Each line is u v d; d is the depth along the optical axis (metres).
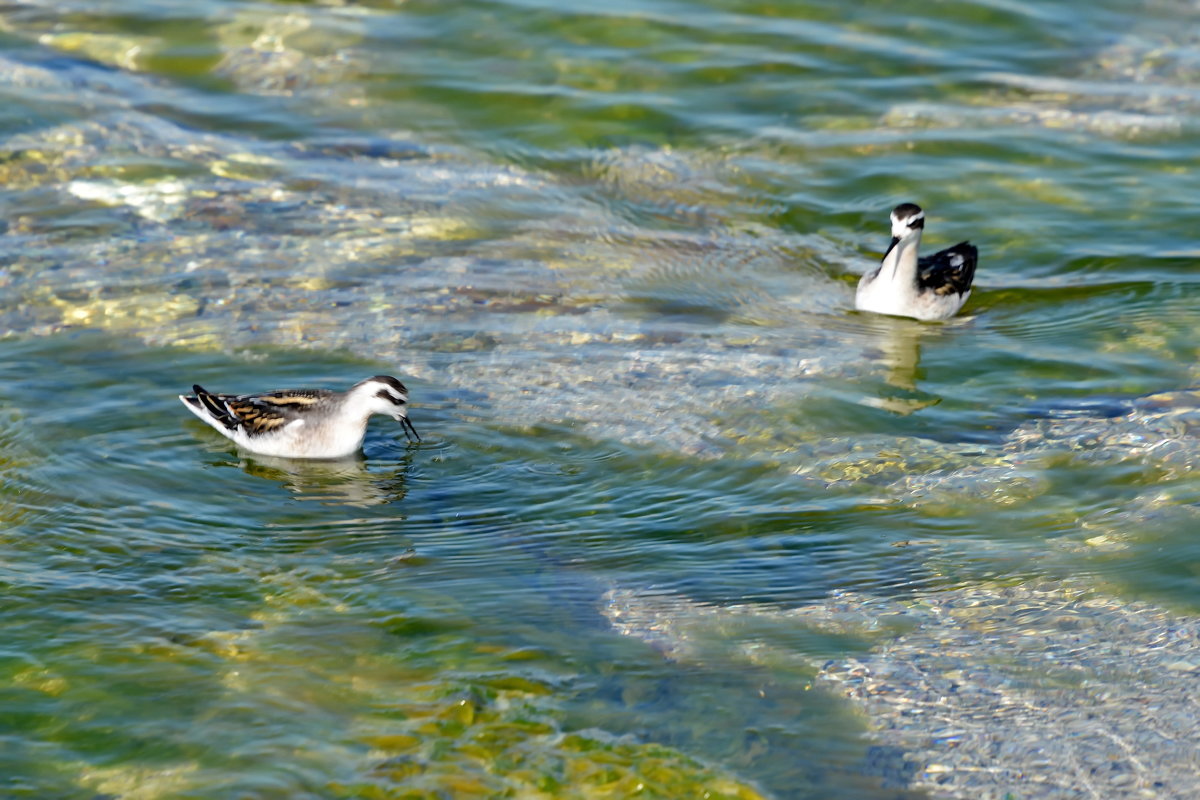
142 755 9.63
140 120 22.81
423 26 26.38
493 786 9.38
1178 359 16.53
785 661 10.86
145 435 14.48
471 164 21.98
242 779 9.40
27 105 22.94
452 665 10.73
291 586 11.85
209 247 19.08
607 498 13.48
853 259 19.77
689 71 25.03
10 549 12.25
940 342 17.27
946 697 10.41
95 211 19.89
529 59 25.30
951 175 21.72
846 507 13.33
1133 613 11.51
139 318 17.06
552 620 11.38
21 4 26.81
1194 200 20.80
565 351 16.66
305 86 24.19
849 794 9.36
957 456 14.31
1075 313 17.95
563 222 20.38
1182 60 25.59
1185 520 12.92
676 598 11.77
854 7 27.42
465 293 18.14
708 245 19.91
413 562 12.29
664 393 15.66
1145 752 9.77
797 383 15.98
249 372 15.89
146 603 11.52
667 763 9.62
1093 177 21.59
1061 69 25.33
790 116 23.62
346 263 18.81
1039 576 12.11
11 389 15.18
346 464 14.18
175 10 26.78
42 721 9.95
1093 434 14.68
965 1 27.48
